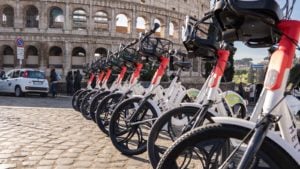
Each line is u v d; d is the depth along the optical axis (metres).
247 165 2.52
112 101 8.63
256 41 3.12
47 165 6.11
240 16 2.73
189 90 7.90
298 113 4.27
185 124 5.09
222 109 6.07
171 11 64.38
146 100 6.74
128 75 10.63
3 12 56.69
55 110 15.04
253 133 2.69
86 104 11.57
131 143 7.46
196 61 33.81
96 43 57.62
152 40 7.55
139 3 60.53
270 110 2.72
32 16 57.16
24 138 8.36
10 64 55.94
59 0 55.94
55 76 28.84
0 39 55.31
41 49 55.88
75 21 57.94
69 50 56.56
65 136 8.71
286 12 2.96
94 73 13.88
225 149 3.23
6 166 5.98
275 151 2.59
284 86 2.79
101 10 58.12
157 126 5.39
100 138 8.51
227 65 4.91
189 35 4.55
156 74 7.30
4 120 11.36
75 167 6.04
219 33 4.50
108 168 6.04
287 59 2.77
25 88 25.56
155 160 5.31
